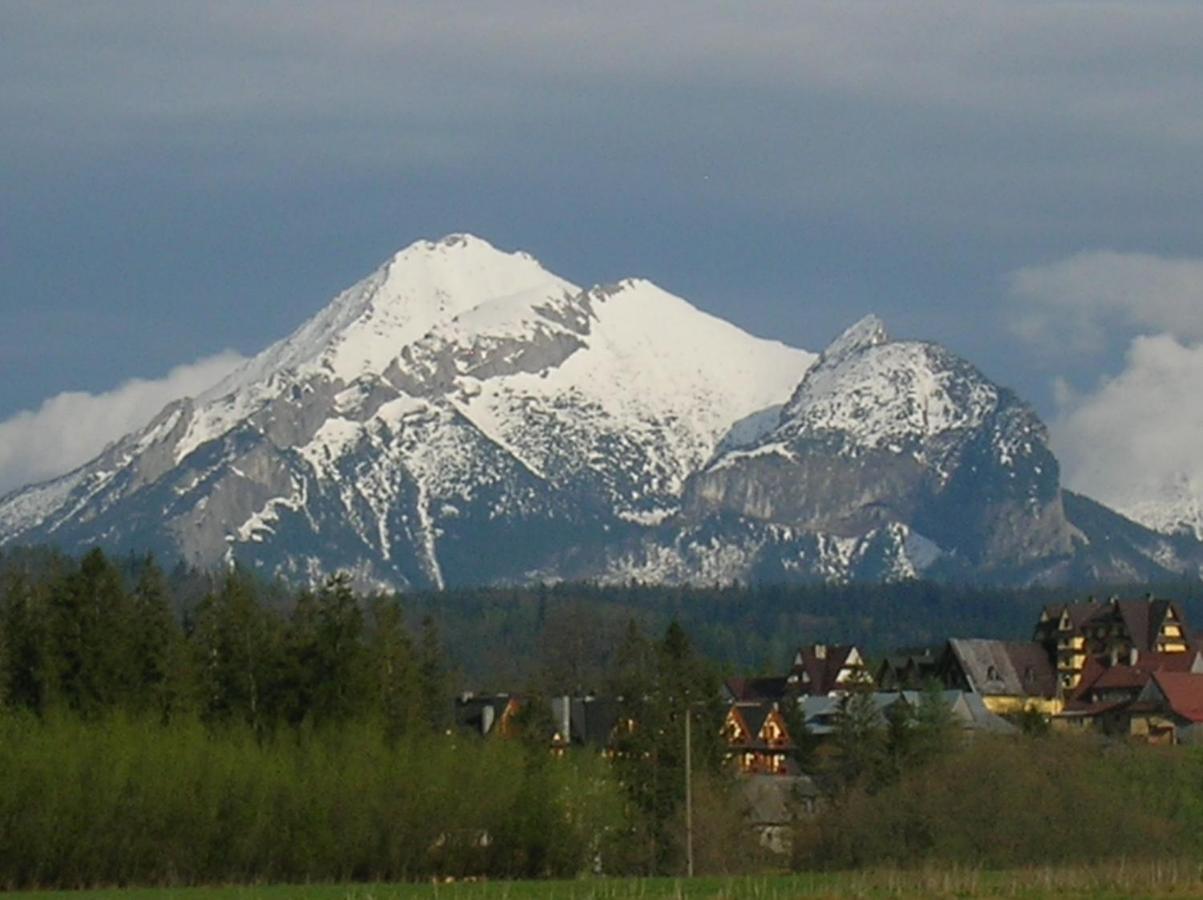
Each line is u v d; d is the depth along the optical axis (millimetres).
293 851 181000
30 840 167750
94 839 170750
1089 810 189625
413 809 187375
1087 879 150875
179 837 175250
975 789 191125
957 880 149250
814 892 141750
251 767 181250
